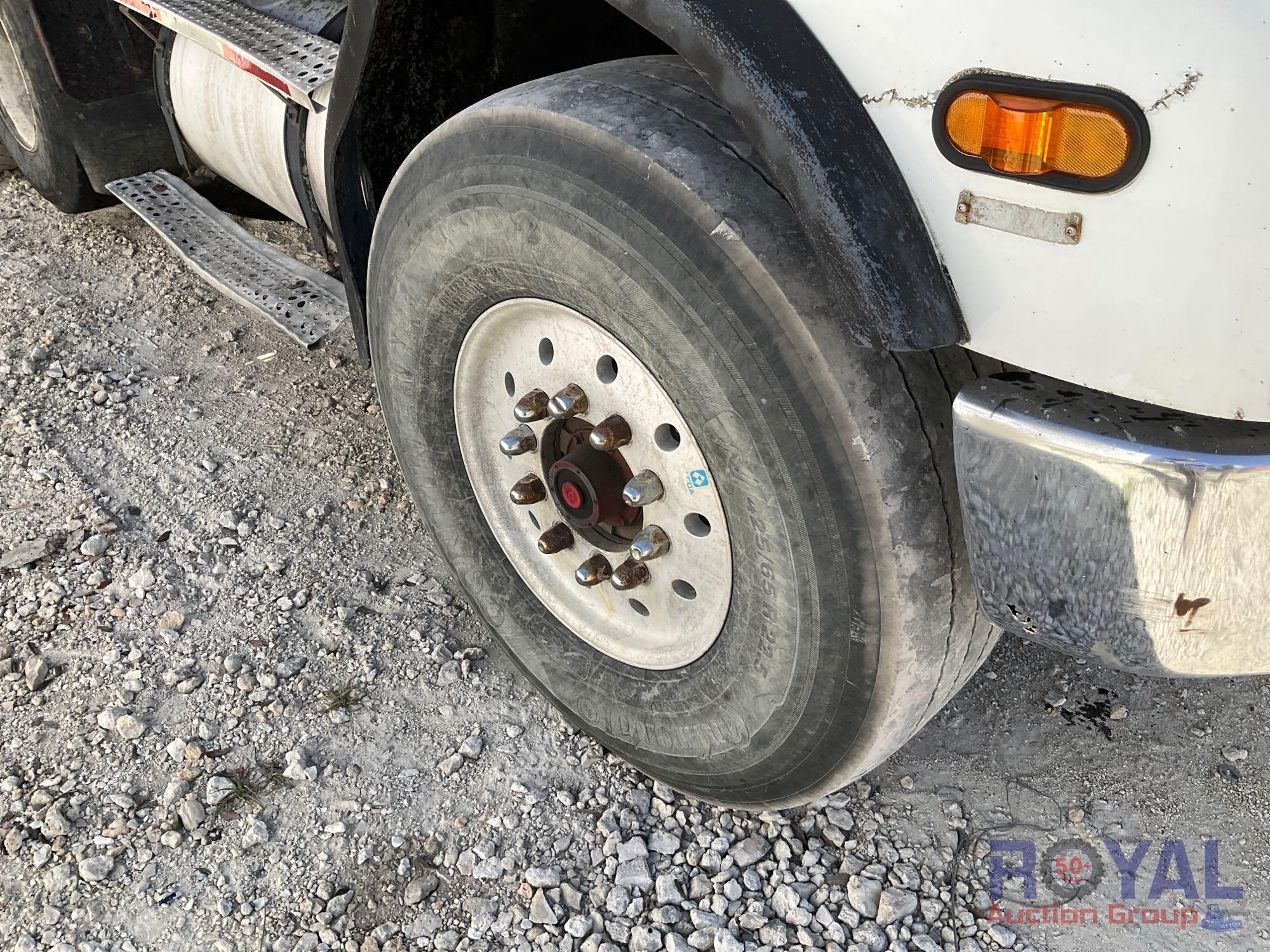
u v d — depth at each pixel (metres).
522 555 2.42
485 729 2.55
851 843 2.30
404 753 2.49
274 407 3.62
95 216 4.66
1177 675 1.44
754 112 1.43
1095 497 1.37
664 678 2.12
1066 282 1.29
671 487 1.95
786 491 1.66
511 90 1.94
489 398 2.34
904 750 2.52
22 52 3.88
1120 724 2.57
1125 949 2.10
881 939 2.11
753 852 2.26
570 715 2.40
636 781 2.43
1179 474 1.30
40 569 2.93
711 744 2.05
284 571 2.98
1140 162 1.18
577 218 1.77
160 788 2.38
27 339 3.83
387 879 2.21
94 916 2.13
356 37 2.08
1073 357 1.32
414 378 2.39
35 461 3.29
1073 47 1.20
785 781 1.98
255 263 3.65
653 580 2.10
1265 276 1.16
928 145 1.35
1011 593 1.51
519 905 2.17
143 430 3.47
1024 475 1.42
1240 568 1.35
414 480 2.59
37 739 2.48
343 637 2.78
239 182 3.74
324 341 3.96
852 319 1.44
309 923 2.13
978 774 2.46
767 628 1.82
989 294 1.36
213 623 2.81
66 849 2.24
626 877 2.22
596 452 2.06
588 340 1.98
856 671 1.71
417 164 2.09
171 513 3.16
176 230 3.79
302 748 2.47
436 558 3.05
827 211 1.39
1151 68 1.15
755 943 2.12
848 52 1.40
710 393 1.70
